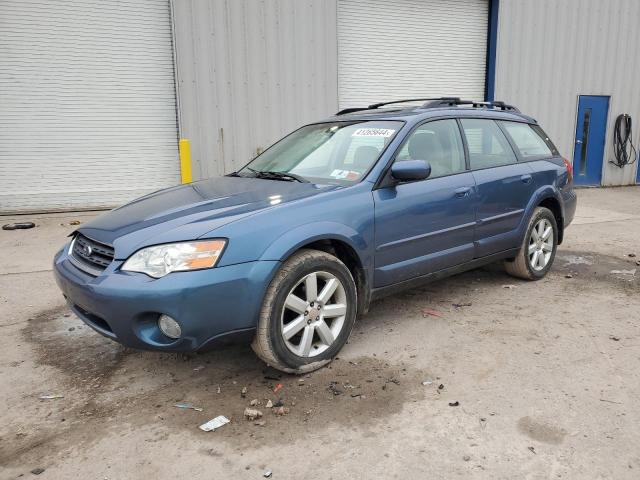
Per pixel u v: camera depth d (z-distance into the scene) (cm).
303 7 965
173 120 962
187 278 266
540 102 1216
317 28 981
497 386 299
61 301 462
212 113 940
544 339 363
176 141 971
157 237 282
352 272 347
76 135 916
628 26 1257
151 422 271
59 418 277
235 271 277
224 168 964
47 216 874
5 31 854
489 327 386
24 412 283
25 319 421
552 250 508
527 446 244
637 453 237
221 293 273
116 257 284
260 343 295
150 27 920
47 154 908
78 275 297
